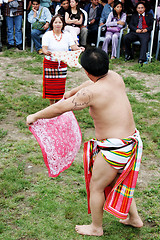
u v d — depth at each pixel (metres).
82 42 10.44
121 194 2.98
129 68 9.32
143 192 3.96
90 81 3.29
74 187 4.00
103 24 10.56
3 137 5.16
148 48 10.16
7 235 3.19
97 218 3.16
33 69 8.75
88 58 2.88
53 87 5.95
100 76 2.94
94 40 11.01
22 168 4.32
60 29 5.74
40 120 3.23
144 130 5.62
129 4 11.45
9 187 3.88
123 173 2.91
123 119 2.94
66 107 2.90
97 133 3.05
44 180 4.11
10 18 10.30
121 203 2.98
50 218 3.45
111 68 9.30
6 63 9.18
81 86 3.29
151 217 3.51
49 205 3.62
